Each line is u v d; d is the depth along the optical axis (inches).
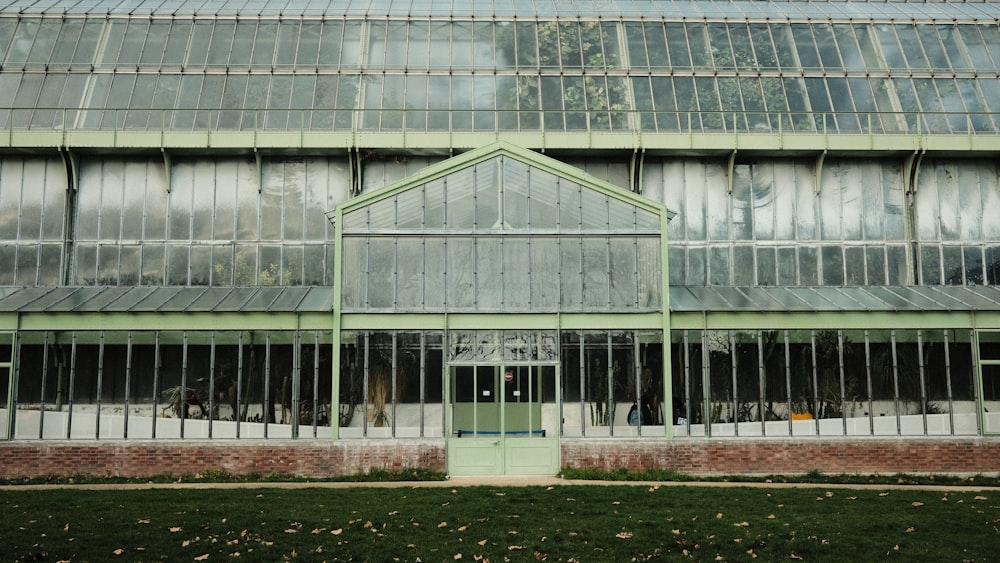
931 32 1413.6
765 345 1074.7
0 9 1371.8
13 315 1063.6
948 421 1069.8
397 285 1058.7
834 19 1418.6
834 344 1077.8
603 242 1071.0
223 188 1254.9
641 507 825.5
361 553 666.8
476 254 1066.1
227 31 1373.0
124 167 1254.9
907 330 1085.1
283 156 1264.8
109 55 1333.7
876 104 1333.7
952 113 1320.1
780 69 1360.7
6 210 1234.6
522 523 760.3
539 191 1078.4
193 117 1285.7
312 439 1040.2
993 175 1288.1
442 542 698.2
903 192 1282.0
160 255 1235.2
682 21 1412.4
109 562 635.5
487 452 1037.2
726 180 1278.3
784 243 1264.8
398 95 1325.0
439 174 1076.5
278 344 1069.1
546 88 1337.4
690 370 1065.5
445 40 1382.9
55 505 816.3
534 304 1059.3
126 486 946.7
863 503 849.5
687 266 1255.5
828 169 1283.2
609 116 1302.9
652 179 1275.8
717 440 1043.3
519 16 1412.4
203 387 1059.9
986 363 1081.4
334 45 1369.3
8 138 1214.9
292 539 700.7
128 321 1067.9
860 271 1262.3
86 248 1233.4
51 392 1055.0
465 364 1048.2
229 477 1015.6
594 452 1036.5
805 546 692.1
